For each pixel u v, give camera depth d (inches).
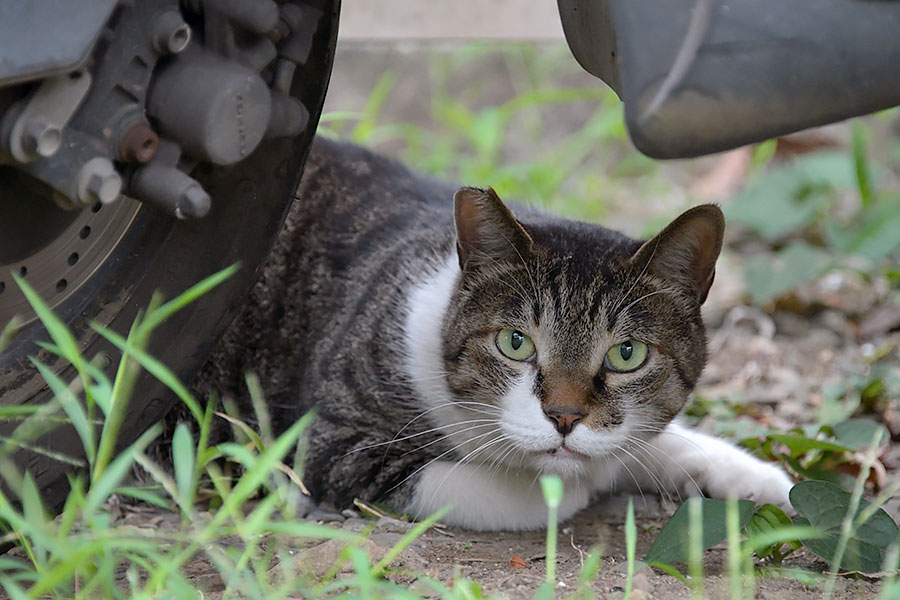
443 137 339.9
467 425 164.6
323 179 191.0
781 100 105.2
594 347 156.6
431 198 198.1
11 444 111.8
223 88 110.8
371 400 168.2
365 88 375.6
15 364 120.1
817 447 163.5
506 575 134.6
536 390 155.6
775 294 247.1
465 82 385.4
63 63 99.5
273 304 179.0
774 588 128.4
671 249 159.3
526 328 157.9
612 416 156.4
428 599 118.8
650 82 103.1
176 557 107.7
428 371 166.4
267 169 134.6
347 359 170.6
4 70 97.8
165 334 134.1
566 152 327.9
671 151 105.3
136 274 129.5
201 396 175.8
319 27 127.8
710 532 131.0
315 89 131.7
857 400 194.9
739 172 331.0
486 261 163.3
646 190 334.0
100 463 110.5
